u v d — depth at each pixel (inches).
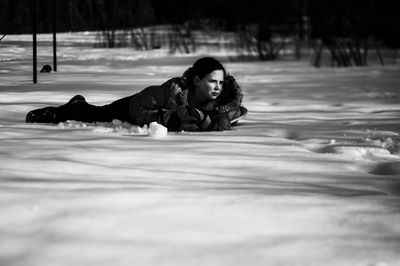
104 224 94.3
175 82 207.8
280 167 147.1
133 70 570.9
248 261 81.4
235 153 163.8
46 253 81.5
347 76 599.2
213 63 205.2
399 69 727.7
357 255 84.4
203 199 111.1
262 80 530.6
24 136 189.2
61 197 108.4
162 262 79.8
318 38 1055.6
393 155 172.4
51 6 596.1
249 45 961.5
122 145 172.1
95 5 810.8
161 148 168.1
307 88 452.4
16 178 123.6
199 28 1358.3
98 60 653.3
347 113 295.7
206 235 91.1
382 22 1067.9
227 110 216.4
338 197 116.4
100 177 127.9
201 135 201.3
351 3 936.9
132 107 218.5
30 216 96.7
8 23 493.0
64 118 226.7
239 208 105.8
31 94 323.9
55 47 491.8
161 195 112.7
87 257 80.6
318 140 200.1
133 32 976.3
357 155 172.4
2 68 464.8
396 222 100.2
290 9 1134.4
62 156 151.0
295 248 86.7
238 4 1179.9
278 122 252.2
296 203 110.4
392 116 282.2
